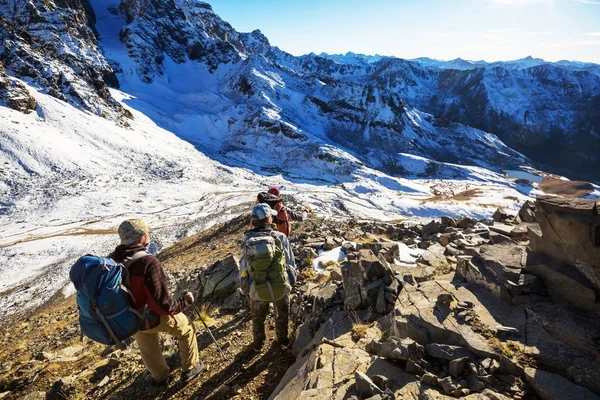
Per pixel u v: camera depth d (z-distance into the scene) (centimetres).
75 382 539
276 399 367
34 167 8138
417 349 354
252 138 18212
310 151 16088
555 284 382
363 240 1049
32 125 9750
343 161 15125
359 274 541
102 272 371
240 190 8944
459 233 783
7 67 13175
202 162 12344
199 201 7569
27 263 3894
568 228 356
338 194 10112
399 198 10488
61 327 1092
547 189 15862
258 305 479
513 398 291
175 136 16175
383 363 358
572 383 286
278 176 12788
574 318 342
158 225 5575
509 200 10444
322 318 543
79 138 10525
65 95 13362
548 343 332
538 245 426
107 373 556
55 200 6688
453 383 312
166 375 484
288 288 472
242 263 484
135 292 390
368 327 460
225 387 455
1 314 2748
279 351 516
